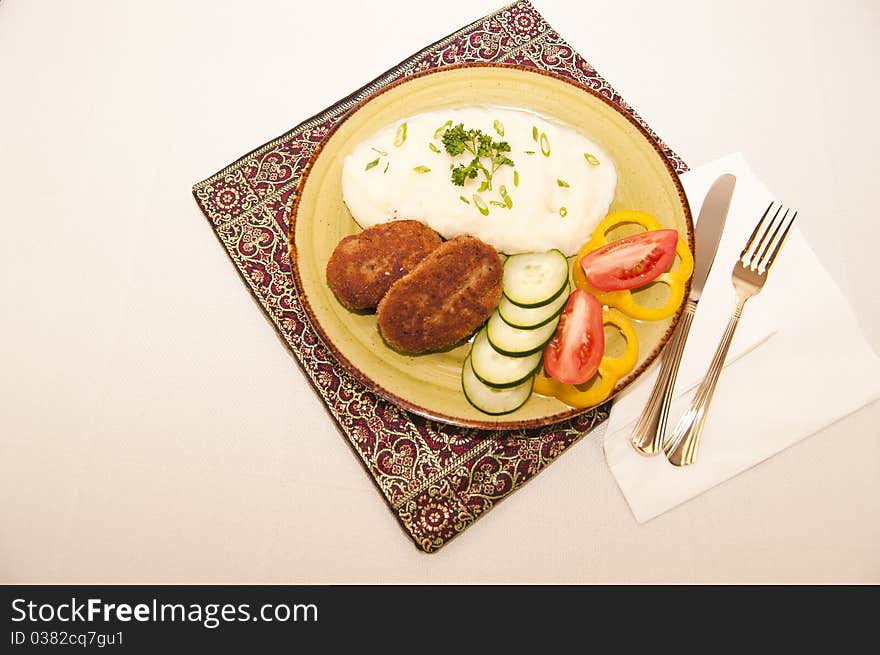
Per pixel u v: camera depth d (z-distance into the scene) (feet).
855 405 1.94
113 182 2.19
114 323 2.06
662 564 1.87
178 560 1.88
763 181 2.18
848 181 2.18
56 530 1.89
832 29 2.34
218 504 1.91
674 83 2.29
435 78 2.11
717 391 1.95
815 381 1.95
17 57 2.30
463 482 1.90
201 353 2.03
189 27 2.35
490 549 1.88
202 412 1.98
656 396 1.91
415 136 2.01
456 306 1.86
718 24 2.36
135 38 2.33
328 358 2.00
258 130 2.26
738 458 1.91
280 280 2.07
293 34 2.35
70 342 2.04
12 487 1.92
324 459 1.95
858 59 2.31
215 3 2.38
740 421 1.93
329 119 2.23
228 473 1.94
